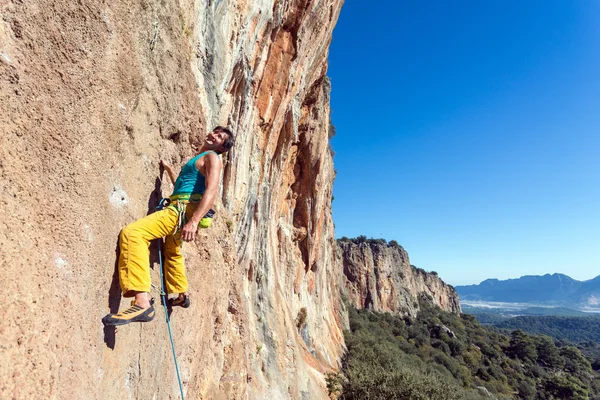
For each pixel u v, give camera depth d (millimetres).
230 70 9180
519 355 84312
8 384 1690
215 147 3580
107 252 2752
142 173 3531
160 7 3885
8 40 2047
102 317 2652
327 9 18250
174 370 4312
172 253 3613
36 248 2045
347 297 73562
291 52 15391
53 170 2277
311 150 26047
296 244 27281
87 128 2625
